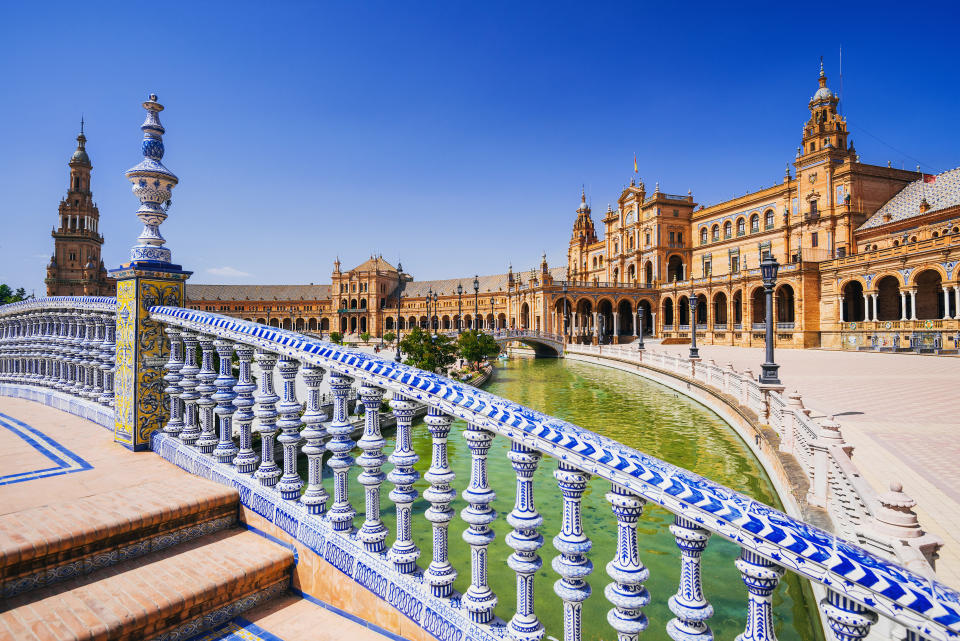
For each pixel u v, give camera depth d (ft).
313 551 11.05
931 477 30.37
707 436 61.26
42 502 12.30
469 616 8.50
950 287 126.00
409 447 9.71
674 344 208.64
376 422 10.42
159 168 17.80
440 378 9.30
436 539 9.16
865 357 123.03
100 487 13.43
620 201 273.13
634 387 109.70
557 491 40.63
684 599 6.57
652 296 239.09
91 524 10.57
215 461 14.23
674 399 90.89
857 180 179.73
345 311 393.91
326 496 11.39
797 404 38.65
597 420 72.90
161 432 16.76
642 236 258.16
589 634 21.58
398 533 9.82
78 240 334.65
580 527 7.55
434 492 9.01
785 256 198.80
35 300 25.91
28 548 9.57
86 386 22.84
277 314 409.08
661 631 22.31
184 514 11.86
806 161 191.21
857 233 176.14
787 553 5.74
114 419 18.42
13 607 9.19
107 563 10.71
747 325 188.65
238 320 13.30
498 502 38.68
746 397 60.85
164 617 9.41
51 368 26.40
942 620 4.94
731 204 229.66
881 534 16.39
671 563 28.66
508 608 24.23
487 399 8.39
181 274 18.11
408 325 386.73
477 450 8.59
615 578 7.03
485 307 349.61
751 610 6.22
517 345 271.08
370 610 9.89
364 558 10.02
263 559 11.13
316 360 10.87
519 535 7.96
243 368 13.52
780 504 37.01
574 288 234.58
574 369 158.51
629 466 6.79
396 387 9.43
